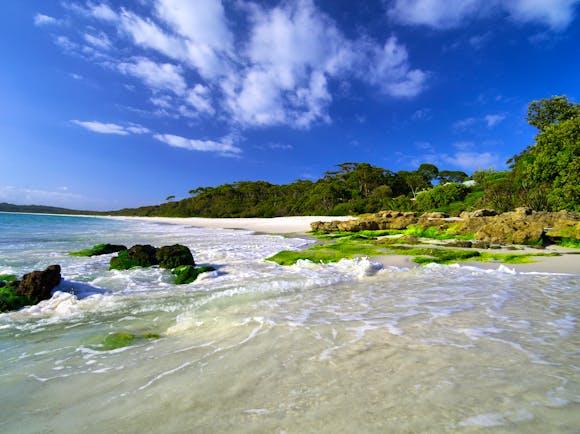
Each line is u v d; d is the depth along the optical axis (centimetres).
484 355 348
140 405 271
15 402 283
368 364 331
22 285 649
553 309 534
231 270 1012
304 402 265
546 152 2944
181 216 11319
